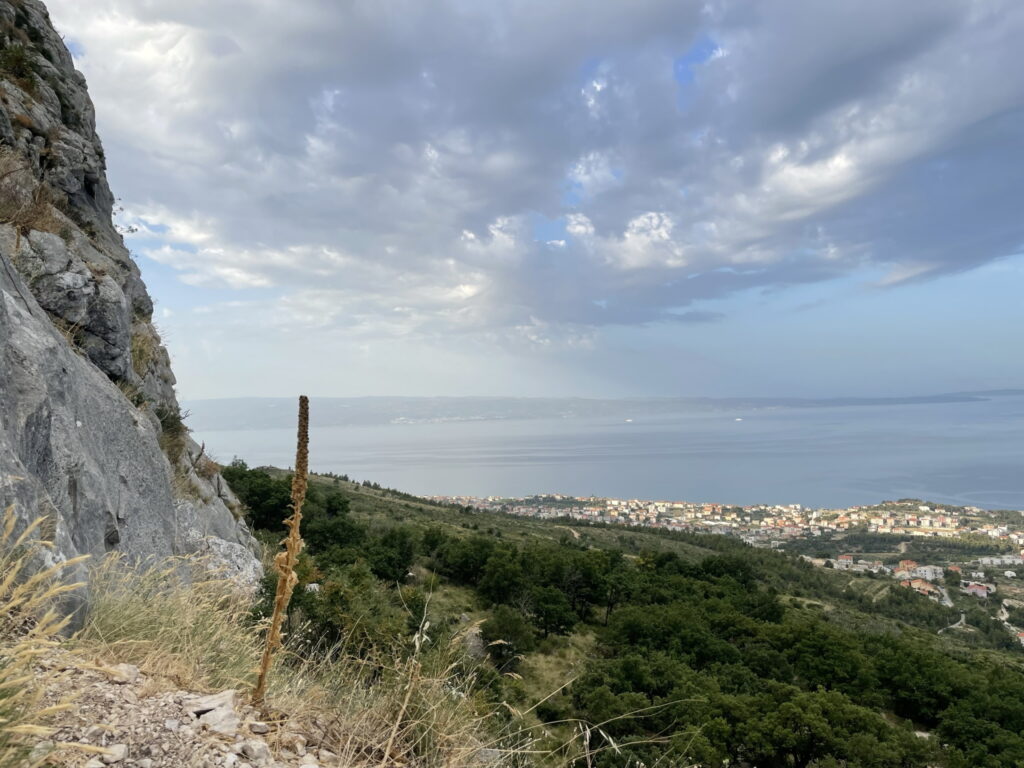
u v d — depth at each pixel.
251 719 2.86
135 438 8.62
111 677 2.96
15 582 3.25
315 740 2.96
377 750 3.11
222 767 2.35
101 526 6.17
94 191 18.39
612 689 36.62
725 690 45.19
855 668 54.56
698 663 52.66
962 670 53.84
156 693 2.89
